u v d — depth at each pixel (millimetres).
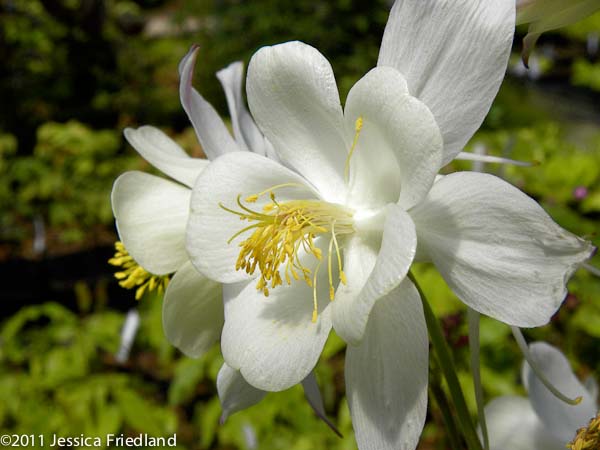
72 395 265
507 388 226
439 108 76
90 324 303
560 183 312
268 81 85
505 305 72
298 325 84
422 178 72
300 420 255
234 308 85
